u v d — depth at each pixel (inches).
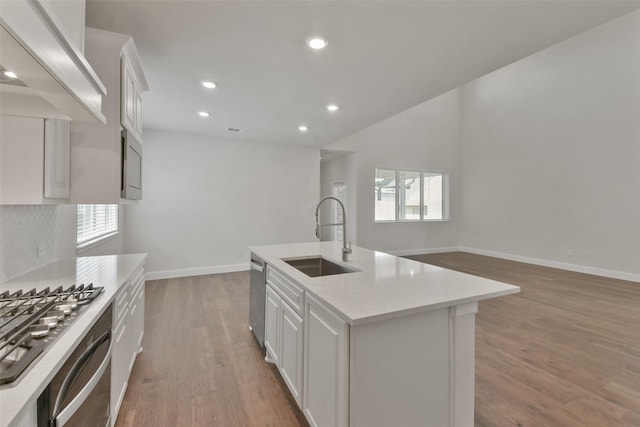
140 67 90.0
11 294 56.5
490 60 97.2
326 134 198.5
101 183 74.6
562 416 71.2
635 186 191.6
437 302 54.1
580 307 144.8
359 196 276.2
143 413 71.8
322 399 57.5
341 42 86.7
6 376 31.0
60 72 34.3
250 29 80.1
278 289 84.4
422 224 303.6
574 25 78.2
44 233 86.4
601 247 207.2
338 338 51.5
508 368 91.7
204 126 179.6
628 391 80.4
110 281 68.8
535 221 247.9
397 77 109.1
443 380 57.6
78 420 41.6
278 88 119.7
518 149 260.7
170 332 117.7
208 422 69.5
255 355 100.3
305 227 239.9
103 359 52.1
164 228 195.2
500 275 208.4
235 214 215.6
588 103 213.2
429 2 69.4
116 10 71.7
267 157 225.8
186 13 73.5
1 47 27.5
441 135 310.5
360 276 72.5
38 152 59.3
